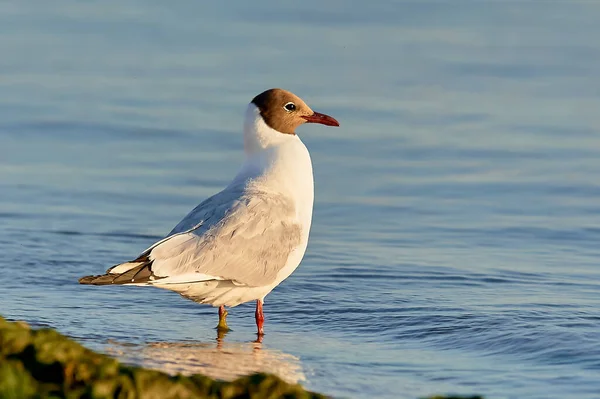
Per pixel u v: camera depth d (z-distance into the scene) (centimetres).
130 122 2264
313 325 1188
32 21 3266
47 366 762
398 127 2275
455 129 2267
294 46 3005
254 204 1138
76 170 1947
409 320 1195
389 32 3222
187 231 1105
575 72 2795
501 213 1742
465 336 1130
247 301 1177
